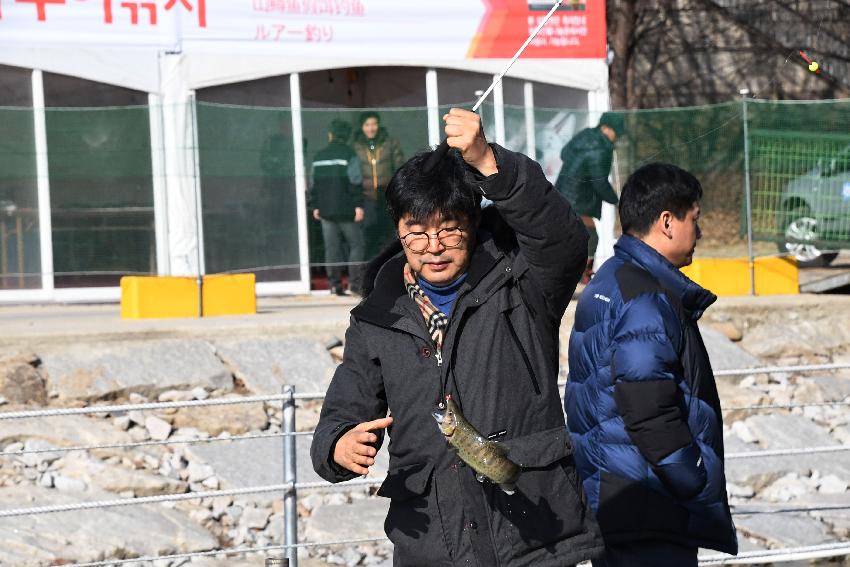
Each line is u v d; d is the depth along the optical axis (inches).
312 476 378.0
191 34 612.7
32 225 552.7
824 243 577.0
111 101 609.0
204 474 374.6
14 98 596.4
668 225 205.3
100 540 326.0
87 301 606.5
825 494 384.2
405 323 168.9
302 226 561.0
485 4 649.0
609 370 198.1
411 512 168.2
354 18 636.1
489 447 157.9
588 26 658.8
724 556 306.3
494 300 167.6
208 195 551.8
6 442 380.5
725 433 425.7
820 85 1044.5
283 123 558.3
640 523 195.8
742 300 543.8
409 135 570.3
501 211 160.7
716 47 1063.0
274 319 494.6
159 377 431.5
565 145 581.0
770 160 577.0
